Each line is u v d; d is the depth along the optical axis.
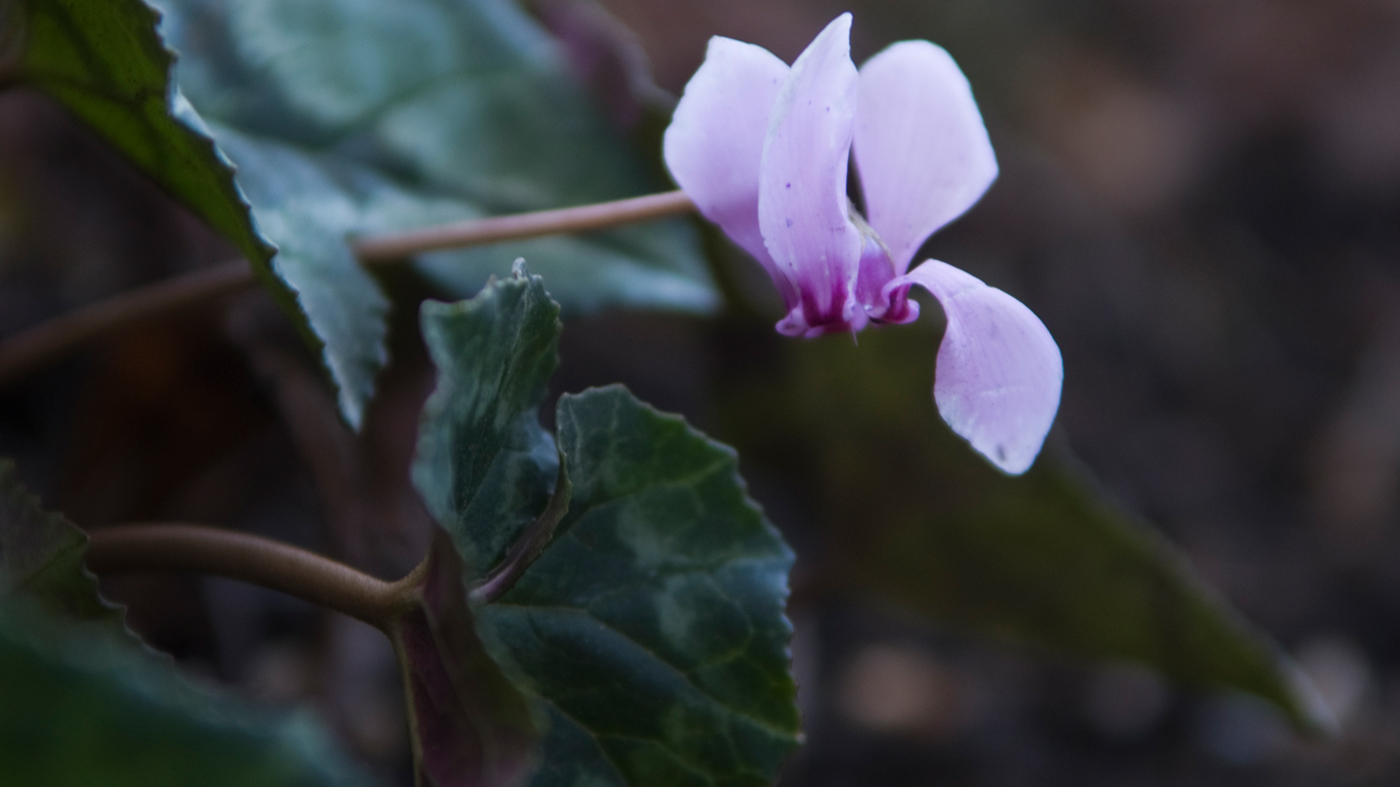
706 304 0.29
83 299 0.41
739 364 0.32
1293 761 0.44
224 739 0.20
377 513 0.30
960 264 0.63
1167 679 0.32
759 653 0.23
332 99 0.27
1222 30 0.83
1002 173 0.68
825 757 0.41
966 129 0.24
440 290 0.27
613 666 0.23
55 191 0.43
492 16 0.29
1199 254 0.70
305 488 0.39
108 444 0.31
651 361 0.50
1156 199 0.73
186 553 0.23
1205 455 0.58
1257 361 0.64
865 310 0.23
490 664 0.21
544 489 0.23
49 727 0.20
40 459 0.36
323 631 0.33
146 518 0.32
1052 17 0.80
